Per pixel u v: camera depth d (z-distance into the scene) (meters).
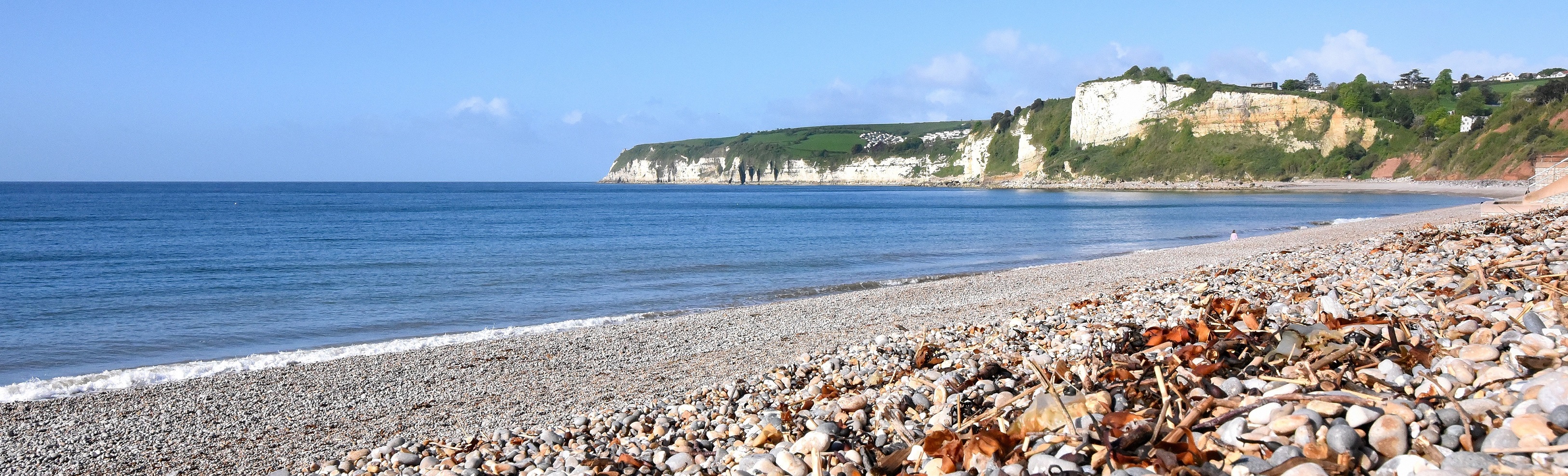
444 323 19.81
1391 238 22.34
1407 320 6.36
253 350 16.59
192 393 12.27
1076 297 19.00
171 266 33.25
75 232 56.38
